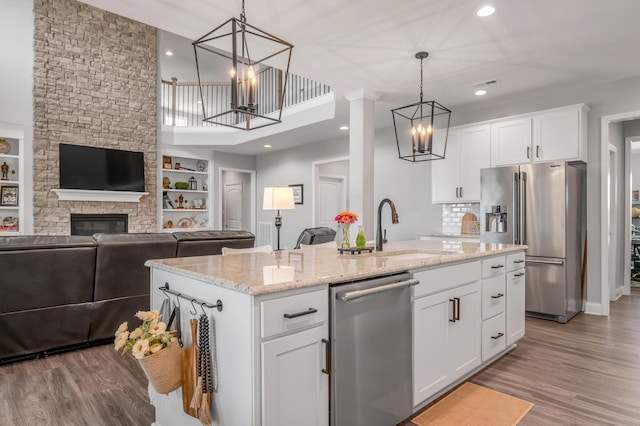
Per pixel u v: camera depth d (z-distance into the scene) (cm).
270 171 853
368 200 442
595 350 314
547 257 408
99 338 319
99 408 220
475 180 497
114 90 681
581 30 304
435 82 419
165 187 780
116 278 322
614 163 507
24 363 286
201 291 171
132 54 702
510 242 433
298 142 735
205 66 880
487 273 275
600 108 429
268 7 267
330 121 568
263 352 139
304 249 303
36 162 597
